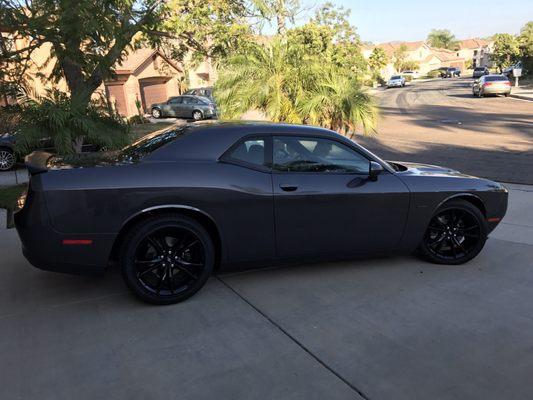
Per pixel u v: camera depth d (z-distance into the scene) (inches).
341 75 342.0
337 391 111.7
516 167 394.0
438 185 182.2
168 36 472.7
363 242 176.4
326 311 150.8
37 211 142.9
